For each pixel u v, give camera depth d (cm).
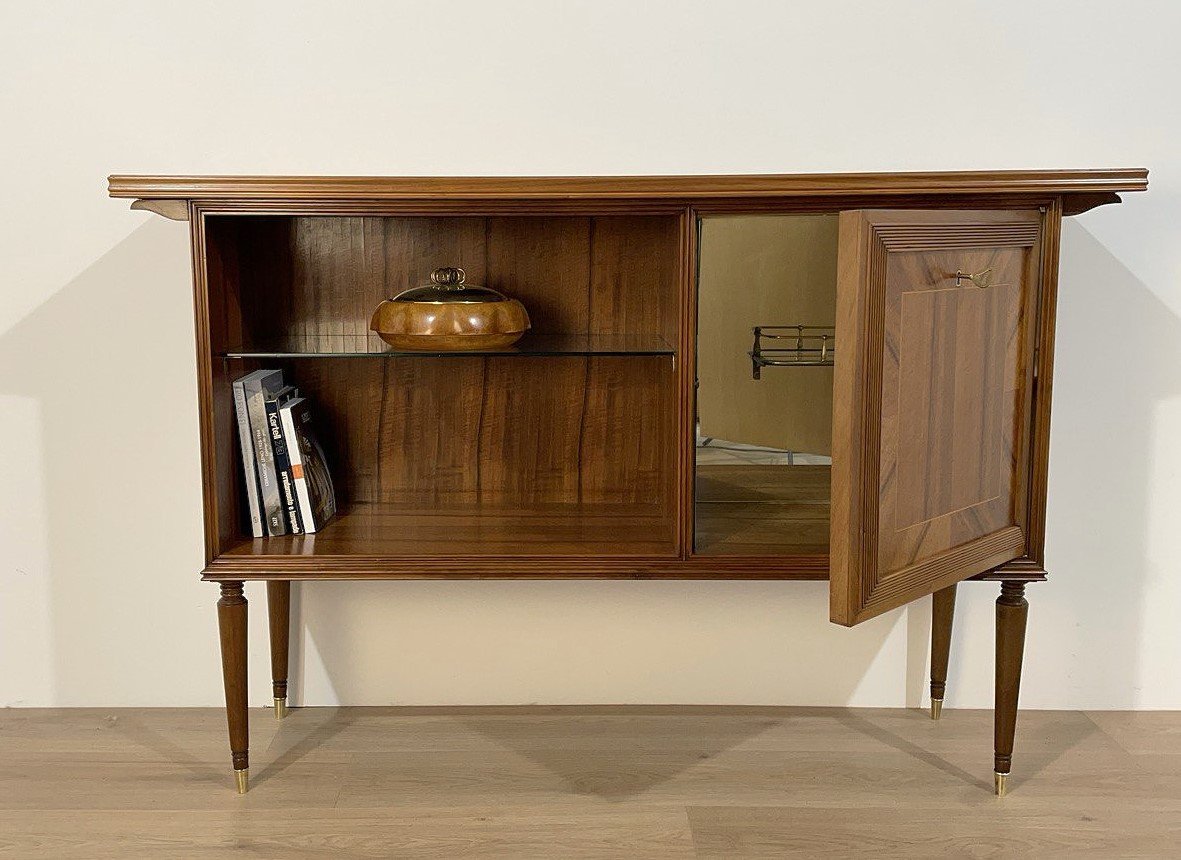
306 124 238
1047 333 204
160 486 246
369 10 235
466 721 247
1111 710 255
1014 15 236
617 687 255
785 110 239
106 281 240
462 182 196
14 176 237
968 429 191
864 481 168
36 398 243
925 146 240
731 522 218
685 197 197
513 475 241
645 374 238
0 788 216
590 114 239
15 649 251
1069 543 250
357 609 251
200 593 250
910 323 173
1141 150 239
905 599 179
